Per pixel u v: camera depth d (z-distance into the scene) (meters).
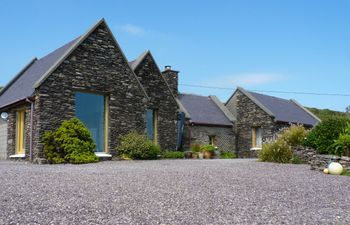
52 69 14.33
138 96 17.38
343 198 7.12
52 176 8.61
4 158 16.81
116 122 16.38
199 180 8.45
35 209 5.27
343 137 13.33
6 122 16.88
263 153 15.59
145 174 9.24
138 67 19.09
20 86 17.53
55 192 6.55
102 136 16.12
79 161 13.48
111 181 7.91
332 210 5.97
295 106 32.66
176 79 24.17
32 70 18.84
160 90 19.98
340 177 10.64
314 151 14.46
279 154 15.12
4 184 7.31
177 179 8.47
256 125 26.62
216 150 22.38
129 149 16.25
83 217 4.93
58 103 14.44
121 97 16.66
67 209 5.32
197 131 24.44
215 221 4.99
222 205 5.96
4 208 5.27
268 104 28.36
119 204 5.75
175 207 5.69
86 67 15.44
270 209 5.83
